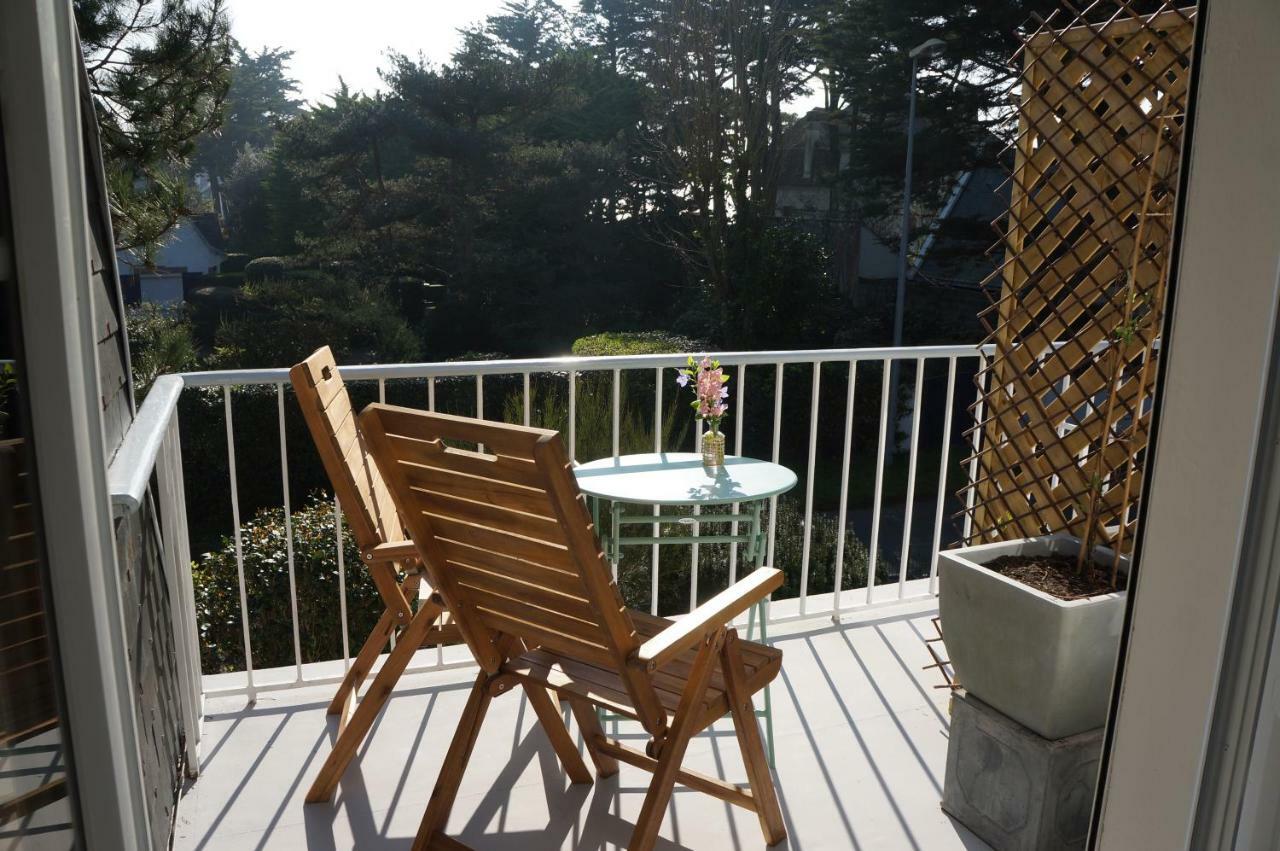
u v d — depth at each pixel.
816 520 6.51
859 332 17.44
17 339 0.96
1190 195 1.24
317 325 18.12
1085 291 2.41
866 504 12.27
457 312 20.80
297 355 17.94
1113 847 1.44
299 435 11.30
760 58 16.89
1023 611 2.04
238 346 17.80
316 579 4.88
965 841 2.23
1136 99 2.22
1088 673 2.03
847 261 19.36
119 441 1.81
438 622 2.34
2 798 0.98
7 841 0.99
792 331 17.09
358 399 11.94
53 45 0.96
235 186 30.83
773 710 2.83
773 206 17.66
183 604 2.56
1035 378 2.53
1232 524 1.23
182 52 7.14
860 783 2.46
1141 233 2.15
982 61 16.23
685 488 2.74
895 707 2.85
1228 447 1.23
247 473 11.29
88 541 1.03
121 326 2.10
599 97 22.30
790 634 3.34
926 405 15.41
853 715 2.80
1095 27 2.27
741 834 2.25
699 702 1.91
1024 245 2.57
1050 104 2.41
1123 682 1.40
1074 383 2.43
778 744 2.65
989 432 2.71
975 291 17.94
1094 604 1.98
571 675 2.08
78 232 1.04
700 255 19.00
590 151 21.14
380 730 2.70
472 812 2.31
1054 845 2.09
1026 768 2.10
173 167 7.95
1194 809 1.32
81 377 1.01
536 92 20.50
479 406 2.87
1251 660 1.25
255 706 2.82
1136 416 2.22
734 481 2.82
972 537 2.80
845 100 18.09
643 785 2.43
